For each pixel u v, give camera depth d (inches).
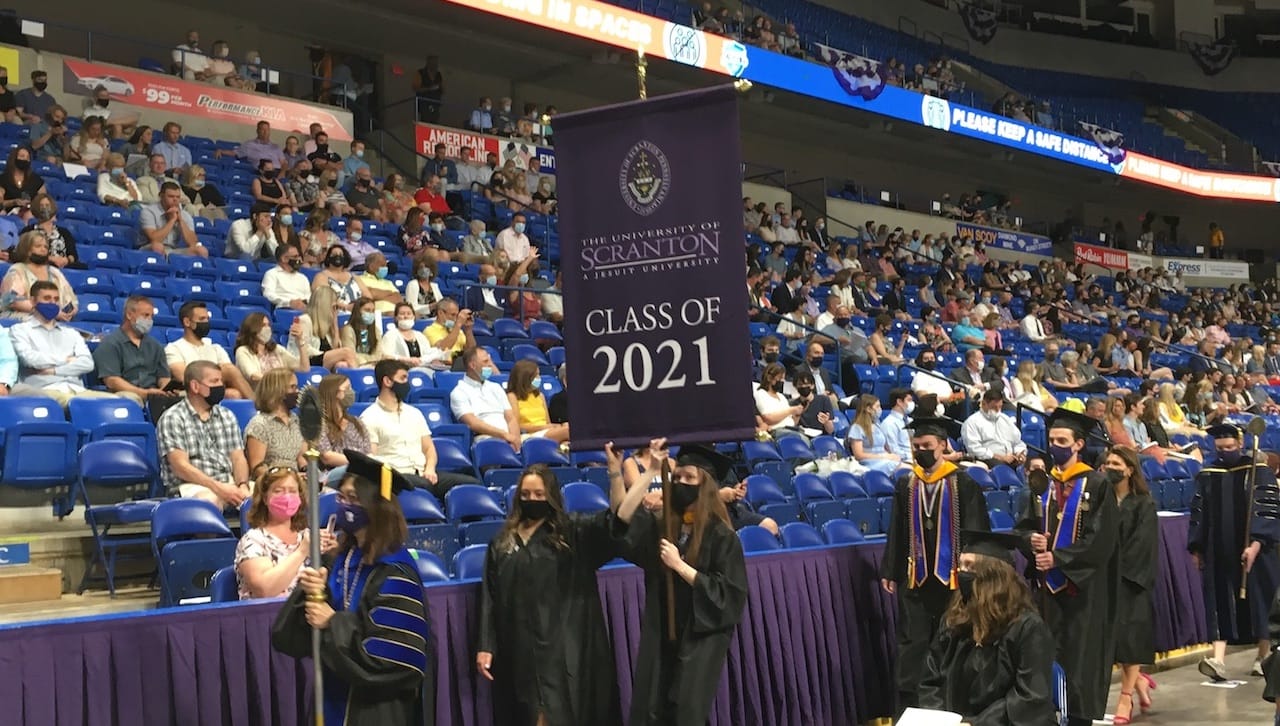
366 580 159.0
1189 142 1232.8
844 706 242.1
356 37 755.4
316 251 489.4
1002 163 1056.8
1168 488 462.3
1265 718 265.6
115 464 261.0
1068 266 1055.6
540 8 663.8
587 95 892.0
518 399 366.6
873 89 855.1
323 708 157.9
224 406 301.1
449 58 800.3
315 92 708.0
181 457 255.6
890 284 786.2
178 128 550.0
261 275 459.5
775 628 229.3
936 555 241.4
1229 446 323.0
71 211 464.1
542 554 189.3
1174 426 567.2
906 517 248.4
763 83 782.5
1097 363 718.5
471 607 190.5
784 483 386.9
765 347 475.5
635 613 208.2
